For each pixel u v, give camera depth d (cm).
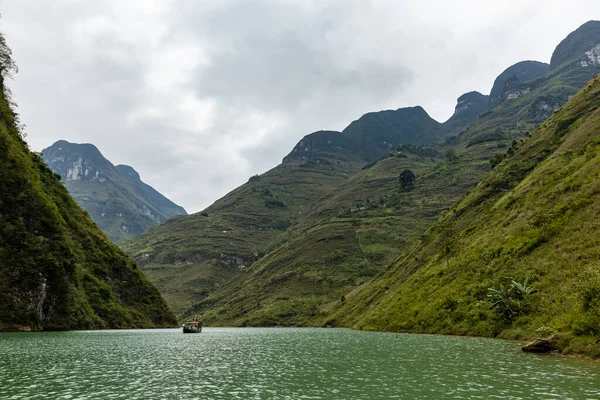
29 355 4862
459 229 11525
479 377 3231
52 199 12450
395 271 13738
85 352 5281
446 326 7419
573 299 5028
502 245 7800
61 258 10181
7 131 11025
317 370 3872
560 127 12281
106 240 13988
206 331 13938
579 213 6562
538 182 9162
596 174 7038
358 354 5078
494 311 6538
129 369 3944
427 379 3266
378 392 2853
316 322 17288
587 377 3088
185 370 3916
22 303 8850
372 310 11756
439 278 9162
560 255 6094
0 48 11831
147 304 13875
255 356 5138
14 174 9912
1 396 2748
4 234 9050
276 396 2770
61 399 2678
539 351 4450
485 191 12362
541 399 2498
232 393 2870
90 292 11456
